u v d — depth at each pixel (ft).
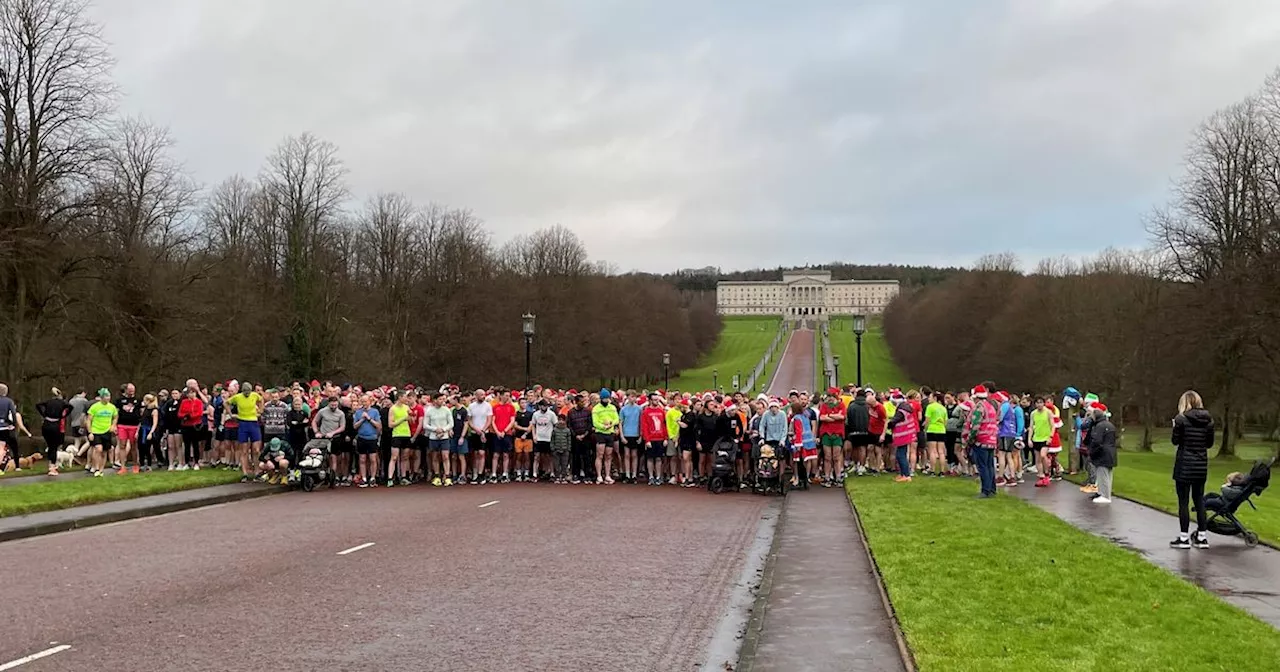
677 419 84.74
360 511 62.39
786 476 75.56
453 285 236.84
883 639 28.68
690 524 57.82
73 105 121.80
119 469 84.58
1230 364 149.69
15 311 116.67
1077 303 235.61
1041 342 239.71
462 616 32.53
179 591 36.14
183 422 85.46
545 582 38.70
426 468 87.25
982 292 315.37
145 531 52.70
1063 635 27.71
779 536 51.01
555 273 275.39
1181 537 46.14
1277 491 109.19
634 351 309.22
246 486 73.97
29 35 119.44
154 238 158.30
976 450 66.59
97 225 123.24
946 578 36.17
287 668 26.07
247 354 182.60
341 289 207.51
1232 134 159.84
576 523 57.00
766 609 32.89
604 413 84.74
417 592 36.32
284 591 36.27
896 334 467.11
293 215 192.65
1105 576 36.68
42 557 43.80
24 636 29.25
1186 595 33.60
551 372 248.52
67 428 102.12
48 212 116.98
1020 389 255.29
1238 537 49.19
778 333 594.65
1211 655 25.80
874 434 84.89
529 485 82.64
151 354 136.56
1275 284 130.93
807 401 82.58
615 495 74.18
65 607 33.32
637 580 39.58
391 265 230.48
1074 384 212.84
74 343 130.31
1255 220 147.02
